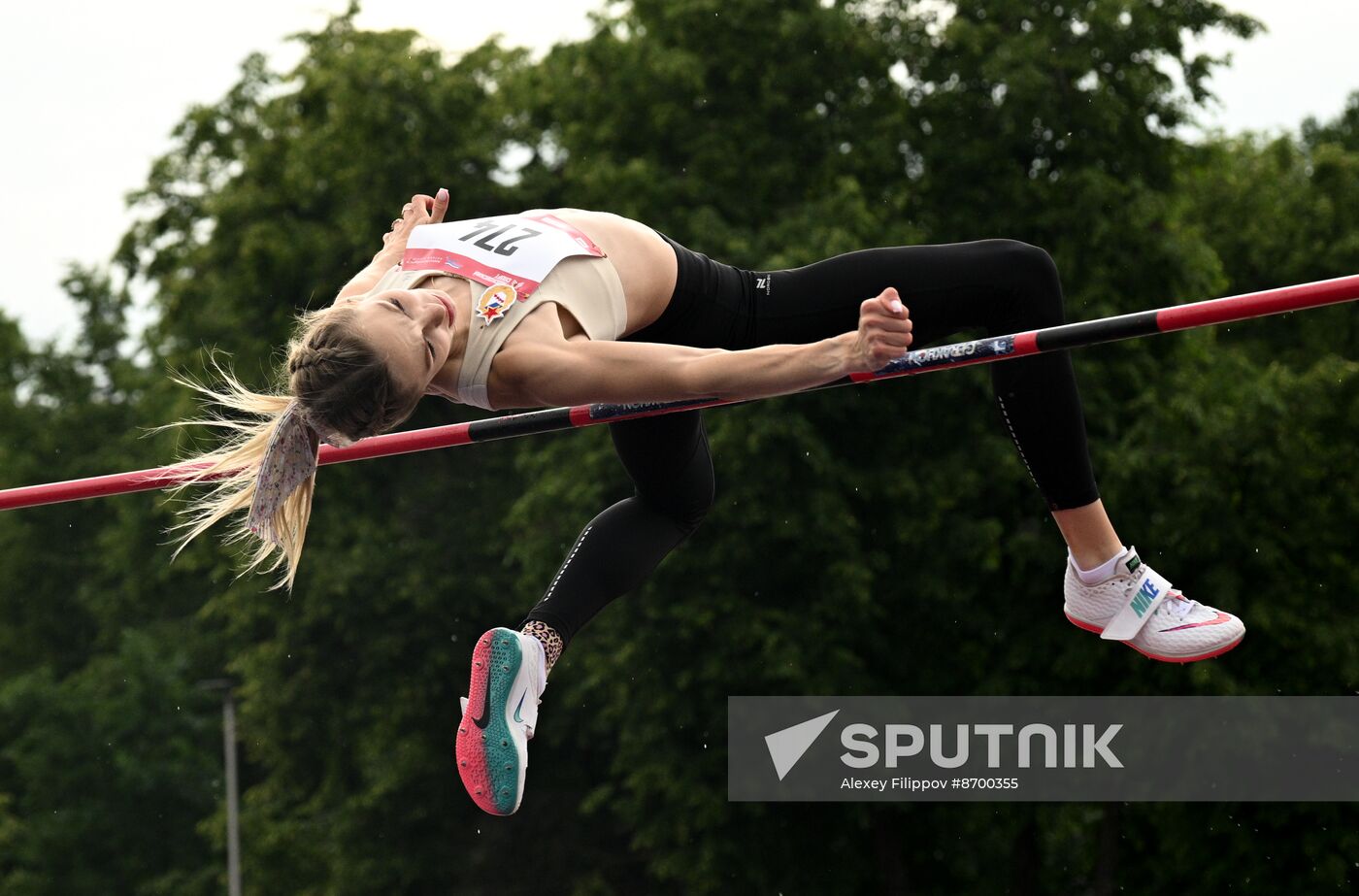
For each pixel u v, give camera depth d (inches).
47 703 1358.3
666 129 823.1
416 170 884.0
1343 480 756.0
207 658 1216.8
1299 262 904.3
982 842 858.8
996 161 786.2
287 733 953.5
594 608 186.4
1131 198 770.2
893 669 788.0
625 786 830.5
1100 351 767.1
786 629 746.2
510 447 931.3
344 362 150.3
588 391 148.2
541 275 155.4
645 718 787.4
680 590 772.0
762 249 752.3
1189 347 792.9
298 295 930.7
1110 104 762.2
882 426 763.4
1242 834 741.3
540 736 922.1
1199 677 705.0
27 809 1382.9
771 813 785.6
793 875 788.6
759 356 143.3
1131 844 826.2
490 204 903.1
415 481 937.5
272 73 1111.6
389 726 917.2
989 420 772.6
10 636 1464.1
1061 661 738.8
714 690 765.3
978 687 754.8
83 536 1445.6
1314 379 756.0
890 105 822.5
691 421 186.5
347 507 939.3
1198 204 972.6
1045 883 901.2
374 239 881.5
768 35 819.4
